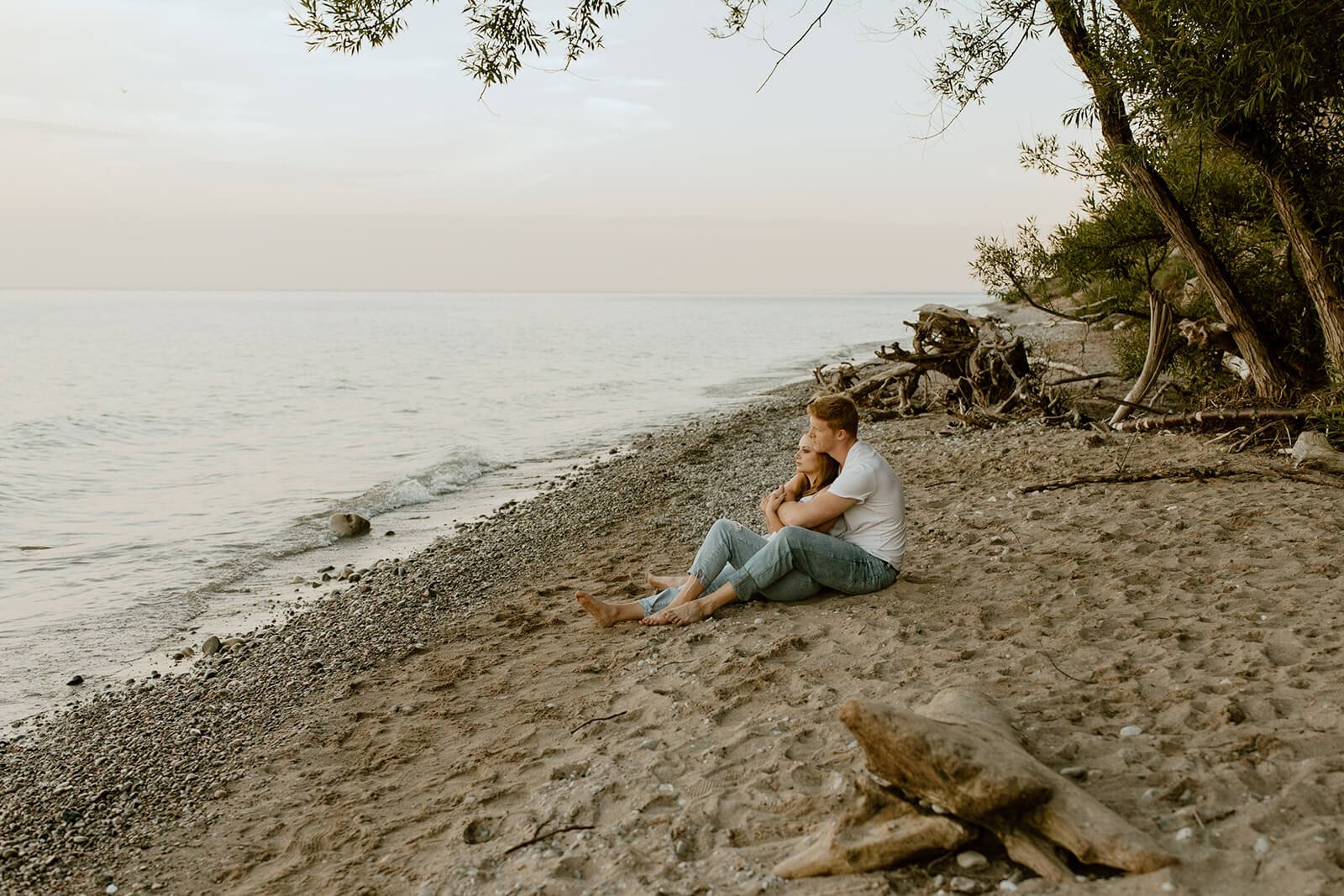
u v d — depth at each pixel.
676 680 5.32
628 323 110.62
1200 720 3.91
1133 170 10.24
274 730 5.79
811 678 5.03
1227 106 7.74
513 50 7.60
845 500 6.09
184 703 6.42
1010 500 8.95
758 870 3.26
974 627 5.50
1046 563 6.68
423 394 30.88
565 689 5.58
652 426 22.52
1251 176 10.67
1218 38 7.14
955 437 13.73
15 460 18.33
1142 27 7.98
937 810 3.08
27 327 92.94
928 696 4.52
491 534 11.33
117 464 18.02
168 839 4.54
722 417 23.62
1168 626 5.18
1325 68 7.54
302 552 11.27
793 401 25.20
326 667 6.88
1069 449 11.16
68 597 9.47
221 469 17.42
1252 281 11.16
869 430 15.59
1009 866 3.01
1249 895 2.66
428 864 3.79
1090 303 14.83
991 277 13.61
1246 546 6.53
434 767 4.86
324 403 28.20
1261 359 10.45
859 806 3.20
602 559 9.31
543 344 64.44
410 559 10.34
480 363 45.69
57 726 6.16
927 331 16.03
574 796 4.11
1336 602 5.22
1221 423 10.69
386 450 19.39
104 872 4.27
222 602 9.20
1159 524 7.33
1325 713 3.79
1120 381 16.64
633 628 6.49
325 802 4.64
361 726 5.61
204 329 91.50
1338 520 6.91
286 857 4.16
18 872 4.32
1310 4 6.80
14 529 12.57
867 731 3.07
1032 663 4.84
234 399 29.36
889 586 6.33
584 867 3.51
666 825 3.72
